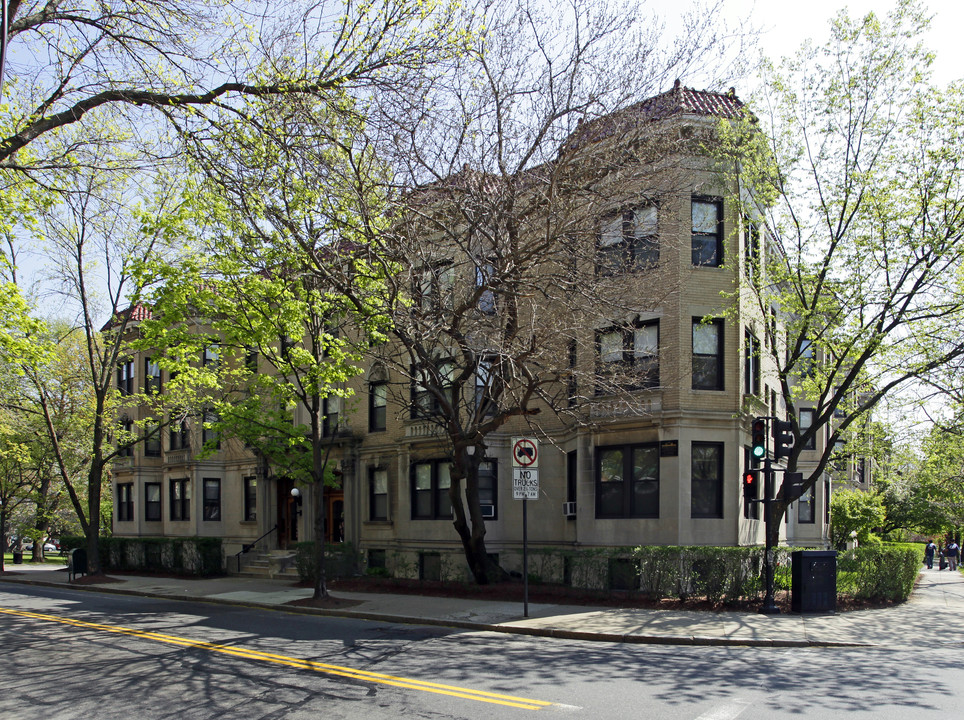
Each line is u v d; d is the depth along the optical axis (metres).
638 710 7.83
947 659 10.78
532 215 15.86
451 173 15.34
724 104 20.19
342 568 22.77
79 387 30.41
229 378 25.83
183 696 8.66
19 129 12.43
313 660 10.73
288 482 29.64
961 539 50.53
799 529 32.16
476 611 15.54
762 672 9.78
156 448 35.66
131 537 32.34
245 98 12.46
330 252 16.58
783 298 18.56
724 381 19.30
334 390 18.27
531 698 8.38
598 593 16.75
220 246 17.88
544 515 22.19
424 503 23.91
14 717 7.90
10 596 21.78
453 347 19.56
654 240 17.78
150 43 11.60
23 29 10.95
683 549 16.16
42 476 32.19
